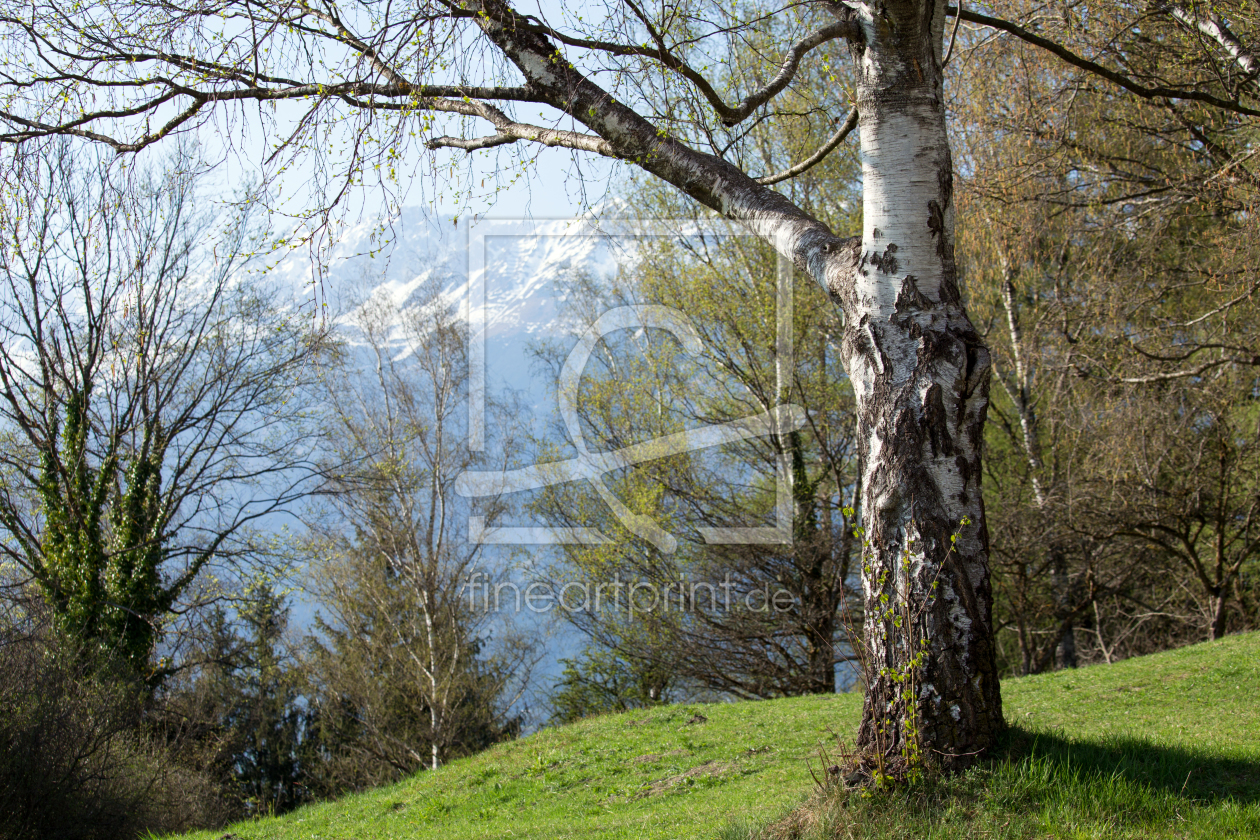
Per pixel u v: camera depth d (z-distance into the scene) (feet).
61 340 65.77
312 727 94.02
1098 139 47.60
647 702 79.25
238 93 22.06
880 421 19.26
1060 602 64.54
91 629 59.52
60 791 39.99
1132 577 66.74
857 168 60.03
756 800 23.98
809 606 60.18
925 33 19.43
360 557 81.87
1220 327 49.93
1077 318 56.34
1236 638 39.60
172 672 66.54
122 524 62.64
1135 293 51.13
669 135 22.31
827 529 59.21
